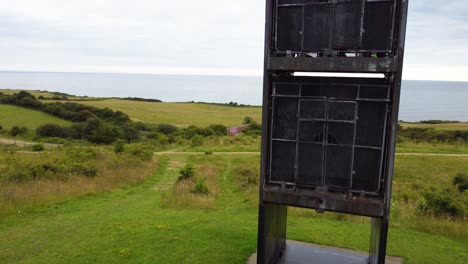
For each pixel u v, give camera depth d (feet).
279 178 20.68
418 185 59.72
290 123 20.04
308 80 19.71
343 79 19.12
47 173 51.78
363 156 19.03
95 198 45.65
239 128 175.73
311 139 19.67
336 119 19.11
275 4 19.30
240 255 26.04
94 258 25.34
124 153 84.48
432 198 37.86
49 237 29.32
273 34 19.60
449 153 96.63
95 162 69.26
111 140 135.54
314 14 18.65
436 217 35.27
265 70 19.61
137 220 34.12
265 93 19.89
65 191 44.78
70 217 35.22
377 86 18.34
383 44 17.89
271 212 22.71
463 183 58.90
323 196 19.47
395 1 17.43
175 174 68.80
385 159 18.76
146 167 71.67
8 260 25.07
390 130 18.10
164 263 24.68
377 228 21.35
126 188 54.03
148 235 29.55
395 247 28.27
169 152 102.22
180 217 35.58
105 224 32.60
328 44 18.65
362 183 19.24
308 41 18.93
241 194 51.44
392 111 17.85
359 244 28.58
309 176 19.98
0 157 66.13
